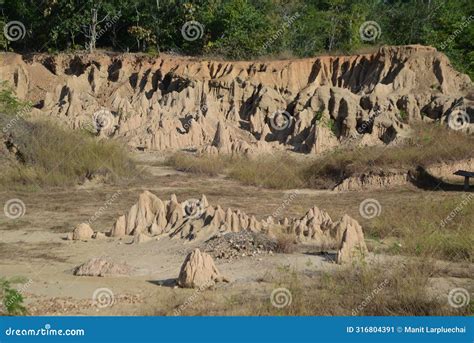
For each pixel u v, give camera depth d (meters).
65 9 55.53
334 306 11.15
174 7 55.97
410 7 58.66
